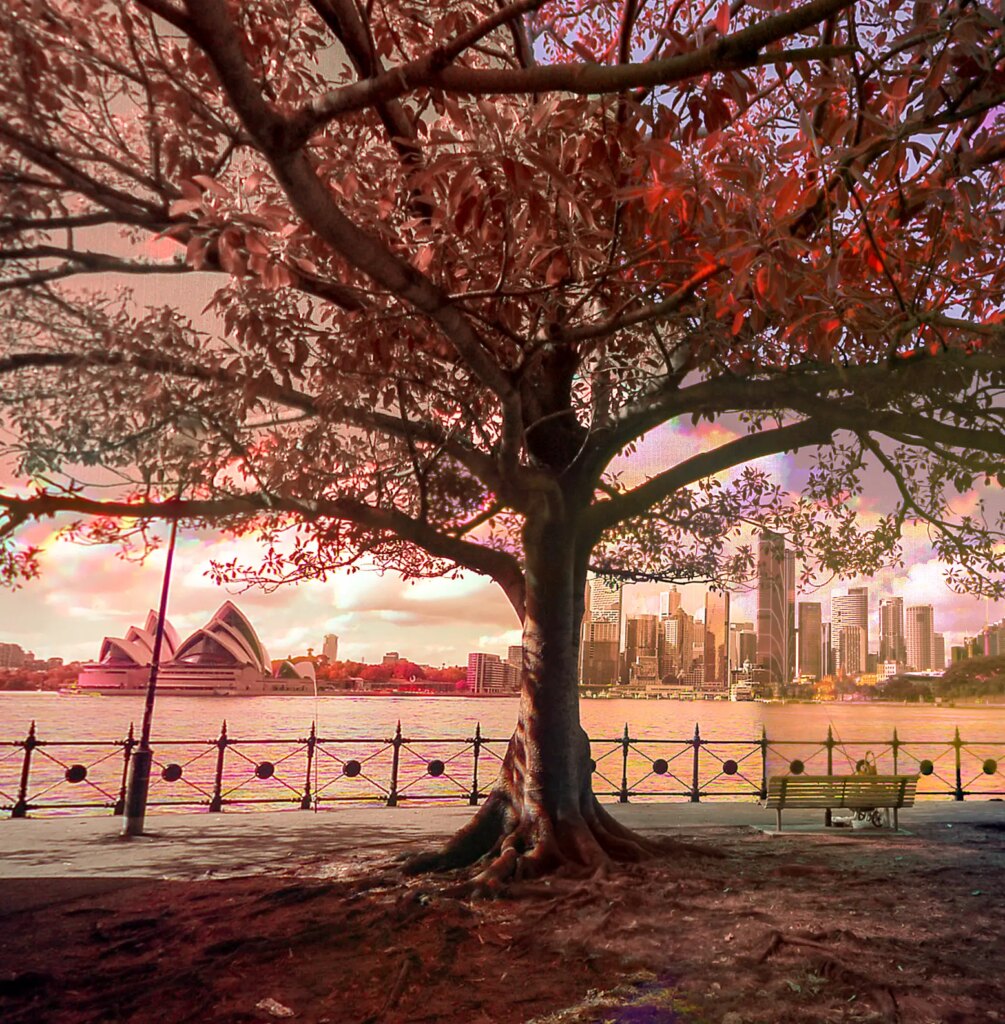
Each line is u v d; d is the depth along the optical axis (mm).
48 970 6113
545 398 10078
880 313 6266
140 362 7500
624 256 7430
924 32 4684
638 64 3867
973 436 8461
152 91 6332
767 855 9867
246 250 5984
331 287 6816
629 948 6258
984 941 6395
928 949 6172
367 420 8734
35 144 5996
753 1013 5023
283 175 4598
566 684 9547
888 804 11867
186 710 141875
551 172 5129
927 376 7543
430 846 10328
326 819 13188
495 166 5719
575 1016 5086
